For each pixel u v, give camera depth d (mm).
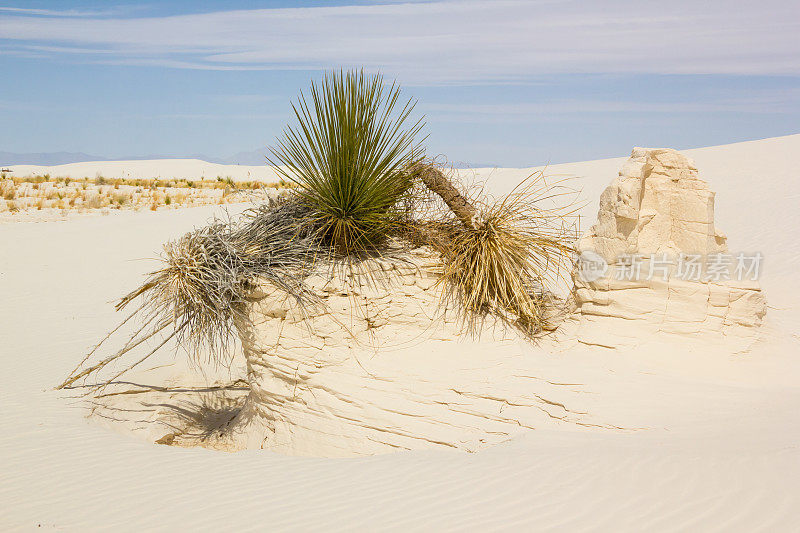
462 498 5723
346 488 6301
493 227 9094
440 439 7605
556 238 9562
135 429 9273
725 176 34719
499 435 7430
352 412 8148
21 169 76375
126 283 19016
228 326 9133
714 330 8445
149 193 43094
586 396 7641
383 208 9047
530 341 8953
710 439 6383
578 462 6148
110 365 12008
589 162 51062
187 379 11461
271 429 8898
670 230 9070
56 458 7699
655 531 4781
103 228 26984
